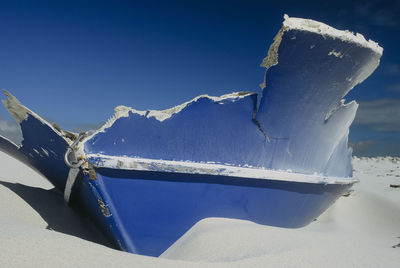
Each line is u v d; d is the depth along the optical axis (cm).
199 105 324
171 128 315
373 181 1084
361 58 356
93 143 282
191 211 328
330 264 229
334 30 320
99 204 288
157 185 309
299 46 315
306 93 357
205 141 332
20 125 311
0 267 169
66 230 341
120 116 291
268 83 334
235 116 342
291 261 226
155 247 314
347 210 612
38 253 193
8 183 393
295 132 382
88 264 193
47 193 425
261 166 368
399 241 405
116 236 300
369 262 245
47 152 319
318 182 423
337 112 409
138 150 301
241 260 226
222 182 340
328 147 438
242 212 356
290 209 406
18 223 257
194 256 262
